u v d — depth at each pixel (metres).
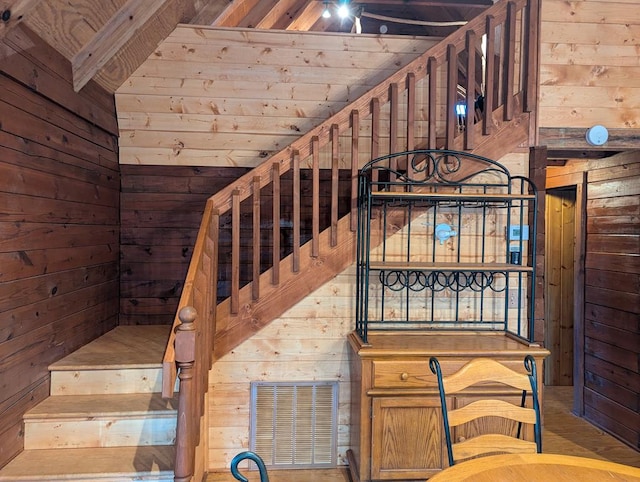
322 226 3.43
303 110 3.39
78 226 2.75
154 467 2.13
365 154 3.31
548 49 2.90
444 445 2.42
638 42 2.96
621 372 3.33
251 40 3.31
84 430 2.31
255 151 3.42
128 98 3.27
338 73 3.38
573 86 2.92
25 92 2.17
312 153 2.69
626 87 2.96
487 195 2.53
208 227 2.54
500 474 1.35
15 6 1.82
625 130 2.95
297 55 3.34
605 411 3.50
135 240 3.45
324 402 2.83
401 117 3.27
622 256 3.33
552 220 4.71
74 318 2.74
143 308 3.47
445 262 2.86
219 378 2.76
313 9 4.36
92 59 2.65
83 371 2.51
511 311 2.88
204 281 2.32
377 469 2.41
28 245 2.21
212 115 3.36
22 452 2.24
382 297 2.82
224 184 3.44
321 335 2.81
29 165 2.21
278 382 2.80
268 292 2.71
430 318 2.86
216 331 2.70
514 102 2.86
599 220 3.59
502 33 2.91
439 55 2.73
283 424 2.81
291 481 2.69
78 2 2.27
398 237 2.83
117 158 3.35
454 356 2.42
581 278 3.78
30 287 2.24
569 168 3.95
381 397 2.41
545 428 3.57
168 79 3.29
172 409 2.36
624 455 3.11
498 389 2.42
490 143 2.81
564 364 4.74
